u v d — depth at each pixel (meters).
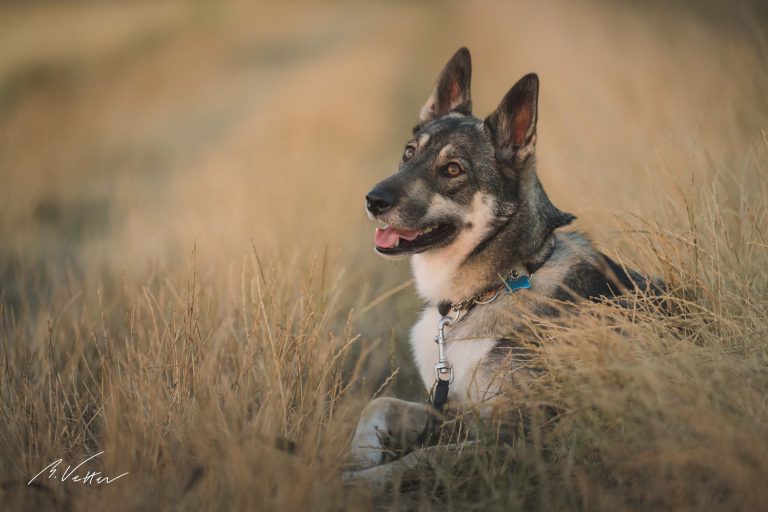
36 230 7.81
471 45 21.31
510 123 3.96
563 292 3.72
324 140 11.88
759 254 3.83
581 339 3.15
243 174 8.51
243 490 2.65
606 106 7.63
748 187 4.89
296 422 3.29
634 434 2.82
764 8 7.47
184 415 3.26
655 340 3.11
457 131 4.12
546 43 14.62
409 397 4.38
